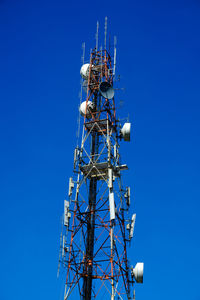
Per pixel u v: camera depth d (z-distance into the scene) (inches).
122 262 1631.4
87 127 1909.4
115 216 1676.9
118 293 1502.2
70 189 1750.7
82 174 1807.3
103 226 1660.9
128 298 1557.6
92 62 2113.7
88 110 1957.4
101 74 2054.6
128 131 1878.7
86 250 1640.0
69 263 1598.2
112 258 1560.0
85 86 2075.5
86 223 1694.1
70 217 1694.1
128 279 1595.7
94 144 1897.1
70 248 1627.7
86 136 1871.3
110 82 2015.3
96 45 2154.3
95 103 2030.0
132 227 1710.1
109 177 1706.4
